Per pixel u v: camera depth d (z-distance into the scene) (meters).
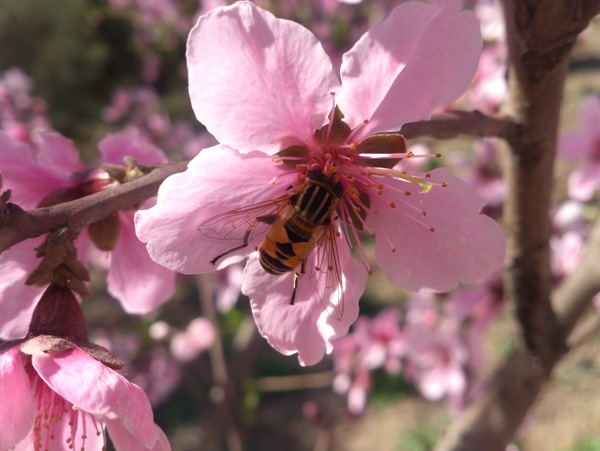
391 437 0.34
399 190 0.07
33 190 0.08
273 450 0.34
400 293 0.44
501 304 0.16
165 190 0.06
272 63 0.06
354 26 0.22
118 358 0.06
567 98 0.54
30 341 0.06
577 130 0.15
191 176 0.06
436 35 0.06
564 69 0.07
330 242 0.07
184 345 0.23
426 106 0.06
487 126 0.08
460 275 0.07
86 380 0.06
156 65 0.38
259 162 0.06
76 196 0.08
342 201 0.07
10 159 0.07
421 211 0.07
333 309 0.07
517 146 0.08
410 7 0.06
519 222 0.09
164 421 0.35
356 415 0.24
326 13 0.22
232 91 0.06
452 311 0.16
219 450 0.31
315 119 0.06
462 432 0.12
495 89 0.15
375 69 0.06
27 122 0.35
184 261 0.06
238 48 0.06
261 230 0.07
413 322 0.20
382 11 0.22
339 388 0.24
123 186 0.06
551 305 0.10
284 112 0.06
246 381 0.21
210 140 0.27
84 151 0.44
